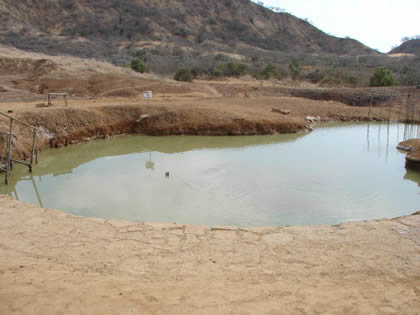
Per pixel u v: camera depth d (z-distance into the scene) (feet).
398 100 98.27
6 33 224.53
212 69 150.41
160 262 15.61
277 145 53.57
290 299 11.85
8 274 12.41
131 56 199.31
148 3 316.19
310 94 107.76
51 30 263.08
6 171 33.40
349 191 33.58
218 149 50.03
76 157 44.55
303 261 15.98
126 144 52.31
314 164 42.91
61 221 20.21
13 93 80.18
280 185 34.88
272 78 153.79
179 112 61.57
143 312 10.28
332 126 75.00
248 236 18.86
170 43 258.78
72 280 12.54
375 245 17.67
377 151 50.62
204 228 19.92
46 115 49.88
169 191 32.73
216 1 350.02
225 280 13.76
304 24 383.86
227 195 31.99
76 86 93.86
